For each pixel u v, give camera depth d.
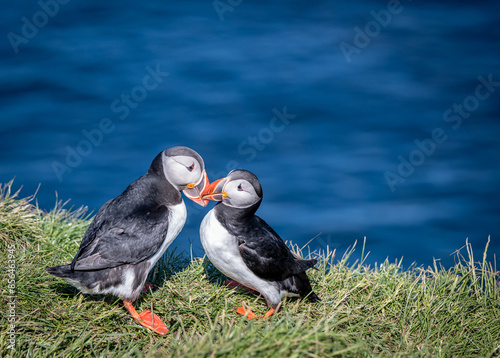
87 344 5.97
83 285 6.22
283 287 6.62
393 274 7.39
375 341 6.23
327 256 7.68
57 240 7.87
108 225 6.48
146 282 7.01
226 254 6.53
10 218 7.63
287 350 5.19
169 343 6.02
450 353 6.21
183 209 6.84
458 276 7.37
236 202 6.44
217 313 6.46
